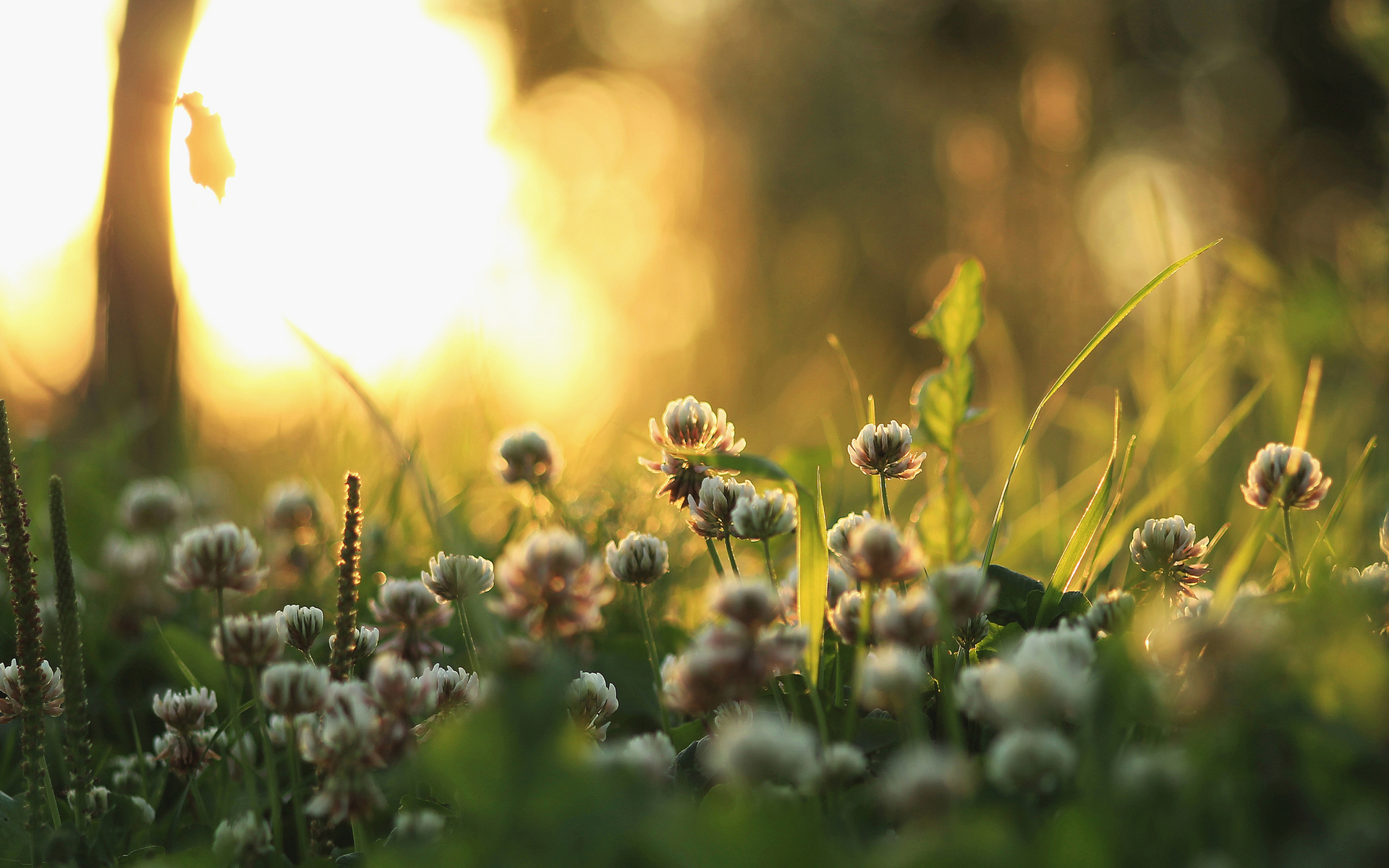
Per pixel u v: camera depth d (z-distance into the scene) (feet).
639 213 57.62
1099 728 3.73
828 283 39.47
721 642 4.11
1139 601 5.98
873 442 6.25
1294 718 3.59
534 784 3.26
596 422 15.17
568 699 5.28
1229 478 12.53
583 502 11.02
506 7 59.82
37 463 13.89
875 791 4.29
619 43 62.18
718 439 6.50
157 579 11.07
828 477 10.82
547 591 4.49
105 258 14.82
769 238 51.65
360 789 4.20
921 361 46.47
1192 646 3.61
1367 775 3.52
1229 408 14.02
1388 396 15.24
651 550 6.03
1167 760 3.34
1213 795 3.52
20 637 5.22
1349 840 3.09
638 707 7.27
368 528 11.80
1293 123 45.47
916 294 48.47
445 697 5.10
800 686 5.92
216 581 5.38
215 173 6.58
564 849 3.19
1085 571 7.22
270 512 11.79
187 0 12.87
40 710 5.26
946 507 5.45
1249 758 3.89
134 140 13.48
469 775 3.30
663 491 6.53
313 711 4.71
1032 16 46.52
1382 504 9.92
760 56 59.16
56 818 5.46
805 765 3.27
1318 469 6.02
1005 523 13.82
